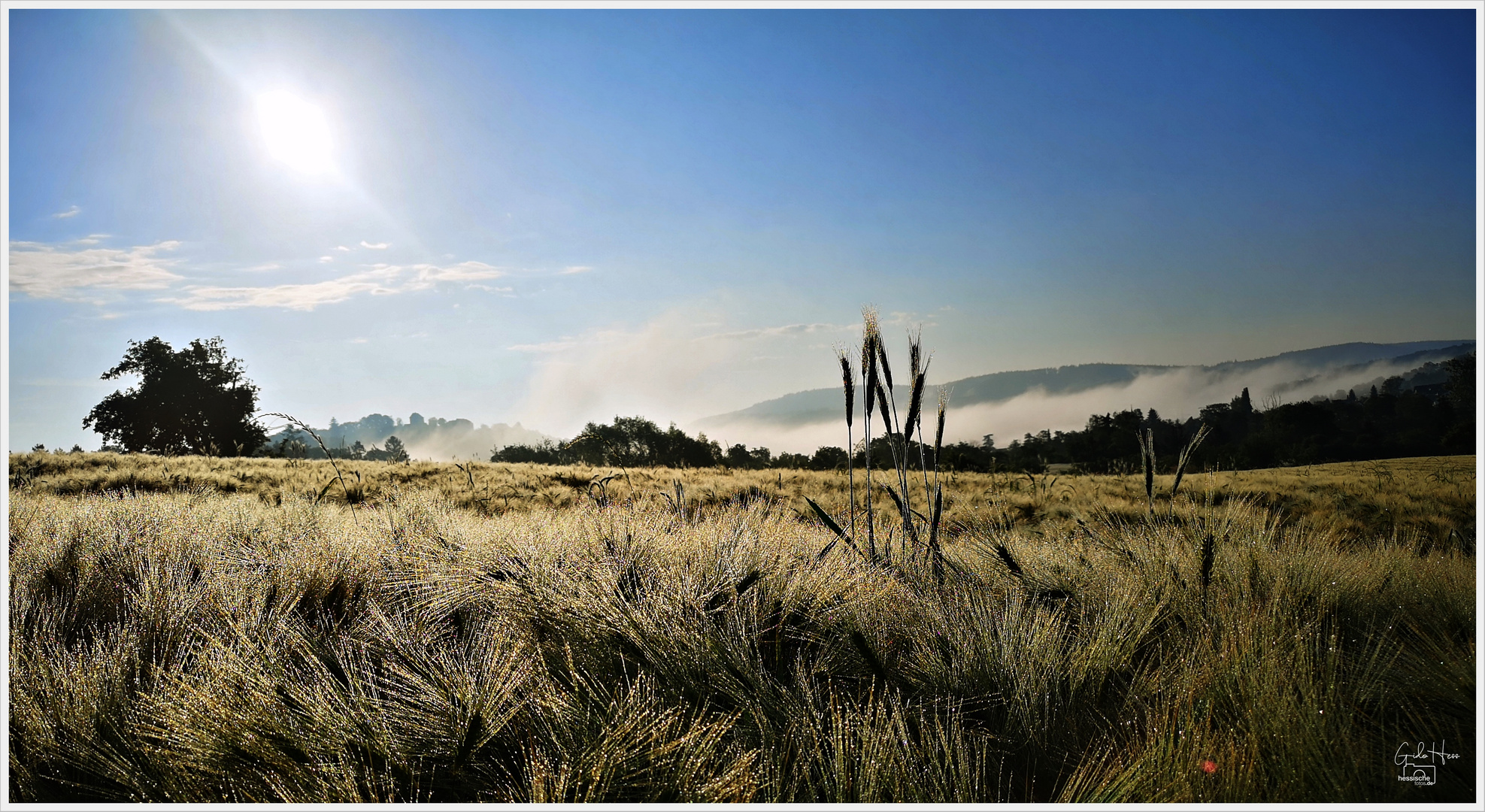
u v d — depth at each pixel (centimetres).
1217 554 422
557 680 281
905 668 308
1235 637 298
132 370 4872
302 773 228
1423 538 733
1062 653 318
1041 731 264
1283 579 390
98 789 234
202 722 242
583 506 579
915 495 1108
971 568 451
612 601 321
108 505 609
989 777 245
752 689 272
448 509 659
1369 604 380
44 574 398
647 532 444
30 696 260
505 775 241
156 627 332
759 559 393
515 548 405
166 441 4922
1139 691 286
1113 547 494
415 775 236
